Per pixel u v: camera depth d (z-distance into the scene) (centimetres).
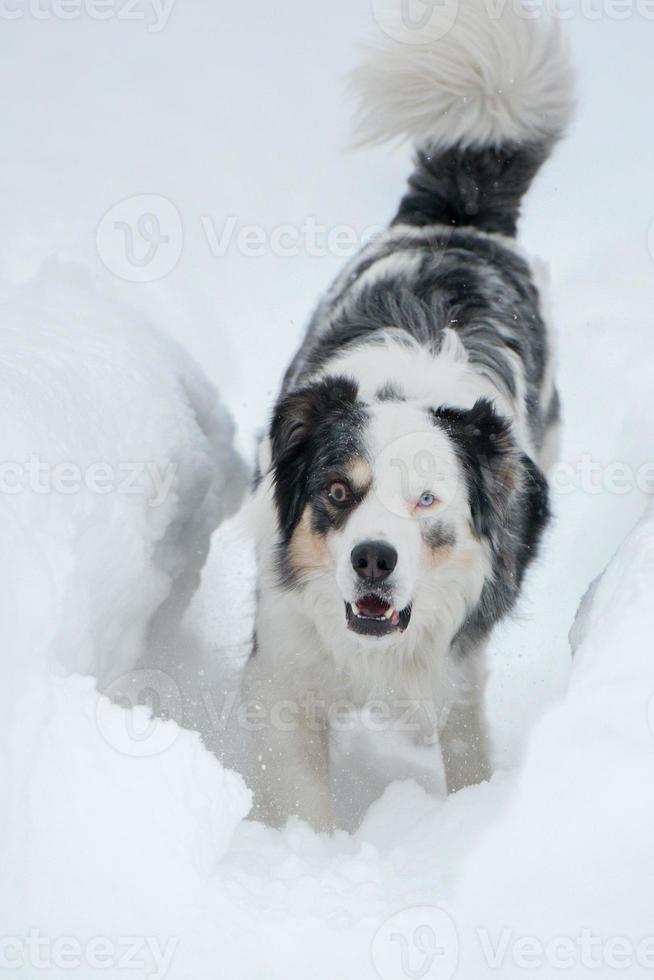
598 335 976
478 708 631
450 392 608
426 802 538
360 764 639
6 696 414
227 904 404
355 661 602
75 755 414
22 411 502
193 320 1003
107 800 408
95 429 555
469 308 697
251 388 953
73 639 482
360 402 586
